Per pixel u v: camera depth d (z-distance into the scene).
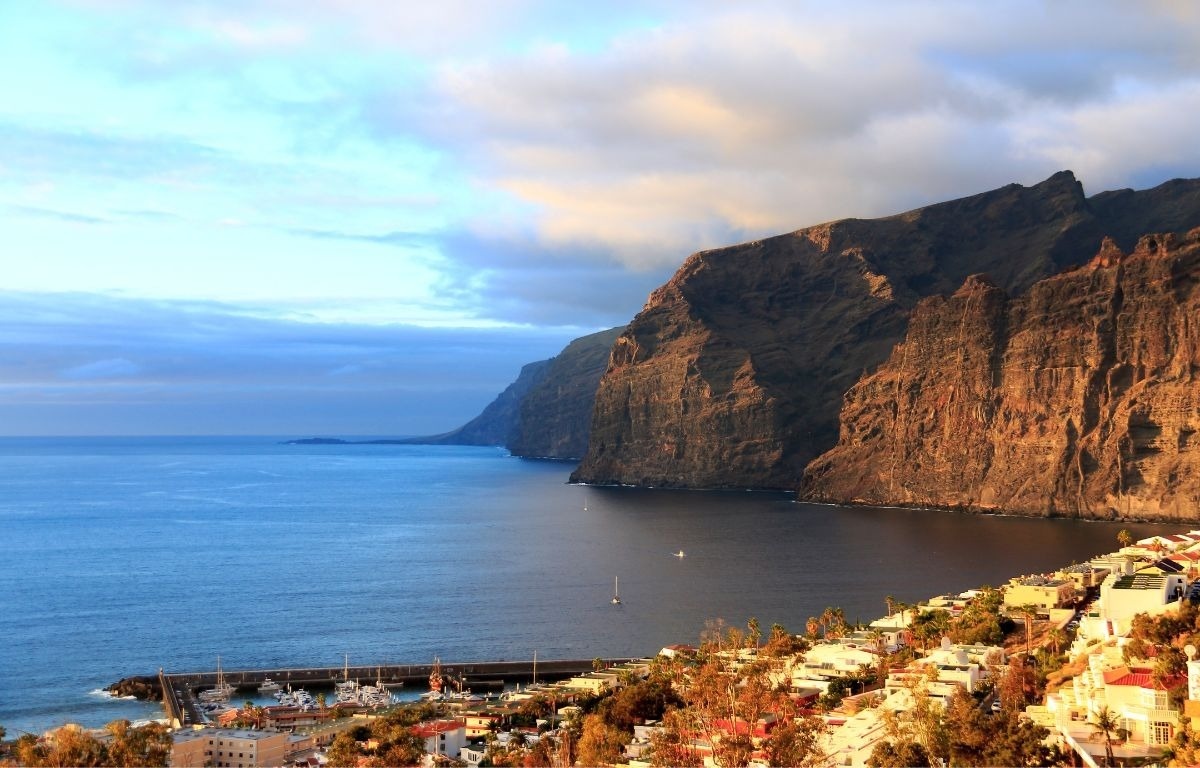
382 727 188.25
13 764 153.50
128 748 157.88
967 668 164.38
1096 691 127.50
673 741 129.88
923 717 127.44
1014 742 115.94
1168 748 110.44
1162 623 145.12
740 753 118.62
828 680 179.00
